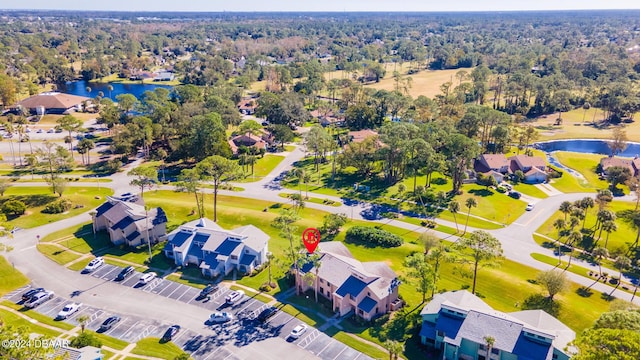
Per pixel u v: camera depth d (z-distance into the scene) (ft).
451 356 235.61
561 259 344.08
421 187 444.55
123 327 258.78
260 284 305.53
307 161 585.22
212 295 291.38
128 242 352.49
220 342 247.91
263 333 255.91
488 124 641.81
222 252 319.88
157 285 303.48
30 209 410.93
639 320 209.56
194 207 422.41
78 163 564.71
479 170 542.57
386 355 239.30
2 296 287.28
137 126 613.52
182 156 561.02
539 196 476.54
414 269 282.97
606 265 336.08
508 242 371.15
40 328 255.29
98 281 306.76
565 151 645.92
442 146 539.70
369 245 358.64
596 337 177.27
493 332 228.22
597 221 397.19
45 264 325.62
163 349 240.53
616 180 493.77
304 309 278.87
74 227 383.24
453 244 360.48
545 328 229.45
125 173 533.14
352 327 262.06
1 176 504.84
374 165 540.52
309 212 426.51
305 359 235.40
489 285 303.27
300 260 293.23
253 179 520.01
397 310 277.03
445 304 246.68
